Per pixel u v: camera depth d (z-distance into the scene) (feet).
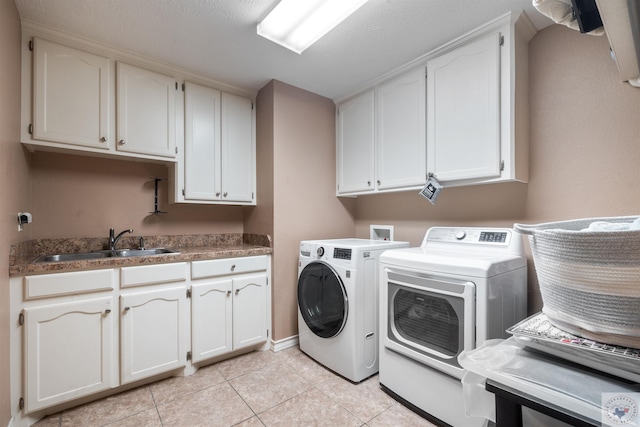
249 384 6.30
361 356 6.39
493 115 5.47
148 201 7.93
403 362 5.54
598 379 2.49
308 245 7.61
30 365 4.92
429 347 5.12
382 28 5.78
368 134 8.20
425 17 5.45
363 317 6.42
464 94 5.90
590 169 5.16
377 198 9.12
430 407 5.08
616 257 2.29
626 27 2.23
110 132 6.44
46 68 5.73
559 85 5.53
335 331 6.64
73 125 5.99
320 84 8.27
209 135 7.91
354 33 5.95
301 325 7.76
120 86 6.56
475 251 5.85
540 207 5.74
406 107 7.18
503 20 5.38
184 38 6.15
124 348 5.82
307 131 8.67
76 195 6.94
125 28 5.79
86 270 5.46
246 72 7.57
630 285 2.25
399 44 6.31
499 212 6.35
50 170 6.63
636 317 2.27
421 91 6.84
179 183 7.45
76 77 6.05
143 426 5.01
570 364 2.75
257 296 7.72
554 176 5.57
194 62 7.10
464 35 5.92
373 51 6.57
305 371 6.84
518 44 5.57
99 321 5.57
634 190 4.72
